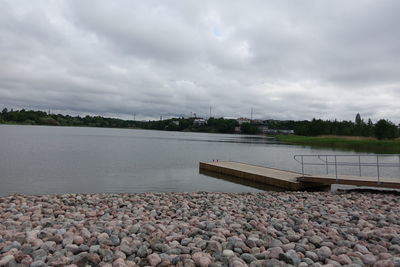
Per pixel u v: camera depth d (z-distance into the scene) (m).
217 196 11.77
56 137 69.50
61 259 4.27
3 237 5.33
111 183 17.02
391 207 9.18
